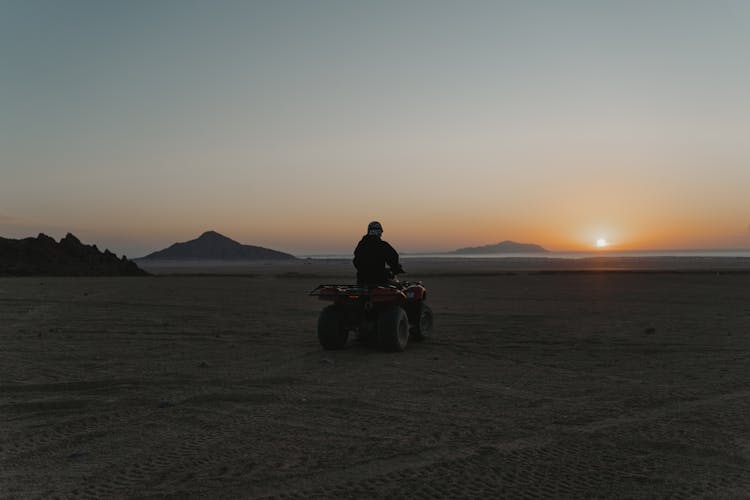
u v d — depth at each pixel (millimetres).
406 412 6734
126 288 28938
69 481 4680
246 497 4355
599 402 7180
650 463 5066
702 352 10789
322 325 10977
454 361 10000
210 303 20797
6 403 7109
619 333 13242
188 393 7629
